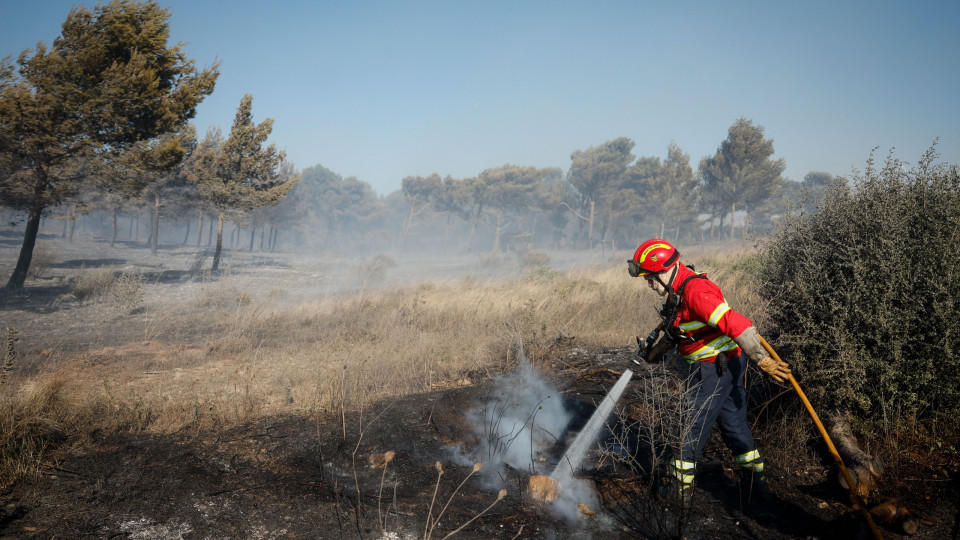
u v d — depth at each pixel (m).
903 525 2.79
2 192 15.14
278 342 8.33
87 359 7.27
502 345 6.84
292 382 5.72
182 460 3.65
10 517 2.89
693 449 3.06
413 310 9.66
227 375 6.18
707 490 3.37
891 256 3.54
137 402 4.64
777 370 2.80
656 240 3.19
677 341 3.15
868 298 3.61
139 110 15.40
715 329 3.01
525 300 9.25
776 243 4.58
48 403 4.34
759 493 3.22
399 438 4.12
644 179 56.81
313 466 3.67
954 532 2.80
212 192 22.45
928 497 3.09
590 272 14.32
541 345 6.70
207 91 16.97
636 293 9.70
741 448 3.18
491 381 5.61
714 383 3.05
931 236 3.60
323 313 10.80
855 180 4.12
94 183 16.34
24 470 3.34
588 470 3.60
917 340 3.52
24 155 14.90
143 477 3.39
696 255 16.09
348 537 2.85
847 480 2.76
